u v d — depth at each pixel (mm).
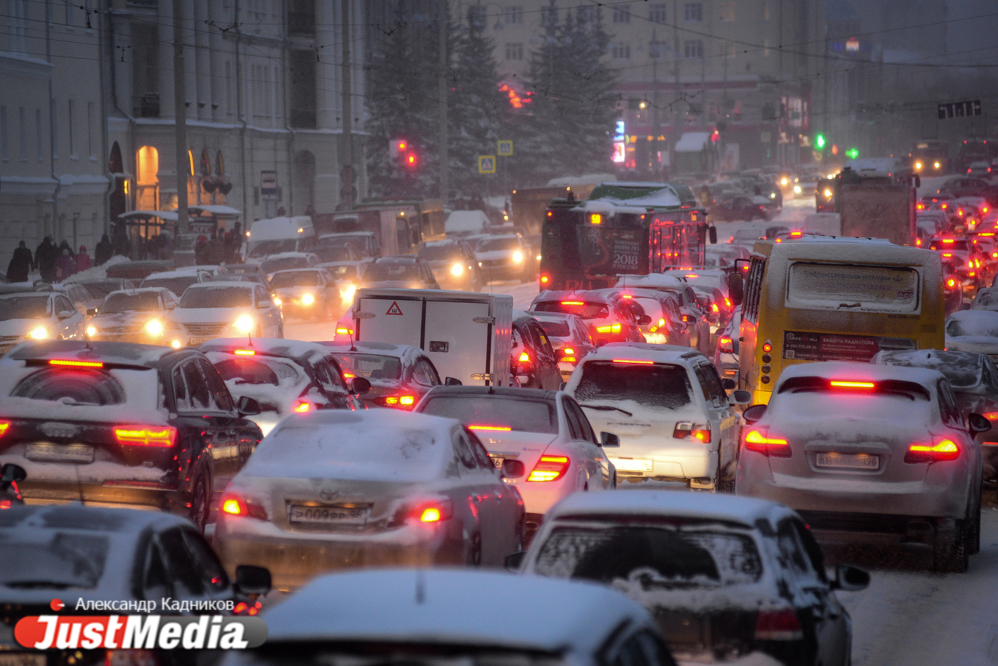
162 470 37406
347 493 30766
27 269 153375
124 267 148500
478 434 41156
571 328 84875
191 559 20953
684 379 51750
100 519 19641
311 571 30562
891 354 61281
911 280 67125
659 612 20344
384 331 66812
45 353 38594
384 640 11609
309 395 48906
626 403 51500
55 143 191000
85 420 37375
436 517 30641
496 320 66875
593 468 43531
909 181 156000
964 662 30172
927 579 40438
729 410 57344
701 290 128375
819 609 21656
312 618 12242
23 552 18453
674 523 20984
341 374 53625
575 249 130875
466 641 11586
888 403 41812
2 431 37344
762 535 20891
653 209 133625
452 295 66125
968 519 41625
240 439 43906
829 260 67562
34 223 180250
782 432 41625
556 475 40531
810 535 24047
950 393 44844
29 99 179500
